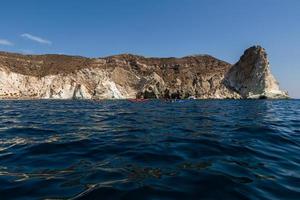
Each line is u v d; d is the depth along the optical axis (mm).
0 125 17016
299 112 30578
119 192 5902
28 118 22125
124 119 21031
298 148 10578
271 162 8484
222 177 6879
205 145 10469
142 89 128375
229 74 132875
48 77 128875
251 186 6383
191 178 6797
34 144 10859
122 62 153000
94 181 6586
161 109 35750
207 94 127062
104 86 123938
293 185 6551
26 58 141625
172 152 9398
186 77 152125
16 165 8062
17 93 118938
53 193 5902
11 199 5656
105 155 9117
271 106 45750
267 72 121312
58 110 33594
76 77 132500
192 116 23531
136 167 7746
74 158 8789
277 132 13852
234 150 9797
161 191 5984
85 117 23062
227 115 24703
